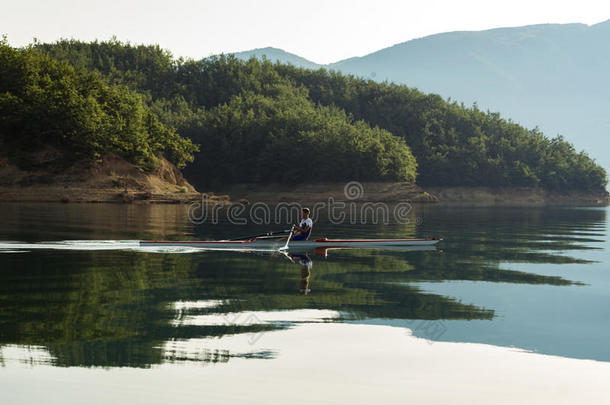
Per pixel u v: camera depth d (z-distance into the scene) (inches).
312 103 6752.0
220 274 543.8
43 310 373.1
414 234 1077.8
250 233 1007.0
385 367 276.4
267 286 482.3
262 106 5772.6
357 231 1139.3
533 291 487.5
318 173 4247.0
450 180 5295.3
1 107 2608.3
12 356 278.1
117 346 297.3
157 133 3201.3
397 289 483.8
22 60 2854.3
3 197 2353.6
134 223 1213.1
